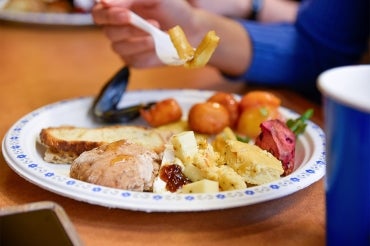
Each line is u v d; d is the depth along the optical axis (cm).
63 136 52
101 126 61
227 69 78
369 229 35
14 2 109
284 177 46
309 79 82
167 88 74
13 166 47
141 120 63
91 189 42
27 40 96
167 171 47
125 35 68
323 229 42
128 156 45
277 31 82
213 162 48
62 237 36
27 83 74
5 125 60
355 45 85
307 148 54
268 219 43
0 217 36
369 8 83
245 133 60
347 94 33
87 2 109
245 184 46
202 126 59
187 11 70
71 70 81
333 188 36
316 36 83
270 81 80
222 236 41
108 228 41
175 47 51
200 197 42
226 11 95
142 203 41
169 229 41
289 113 62
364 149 34
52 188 43
